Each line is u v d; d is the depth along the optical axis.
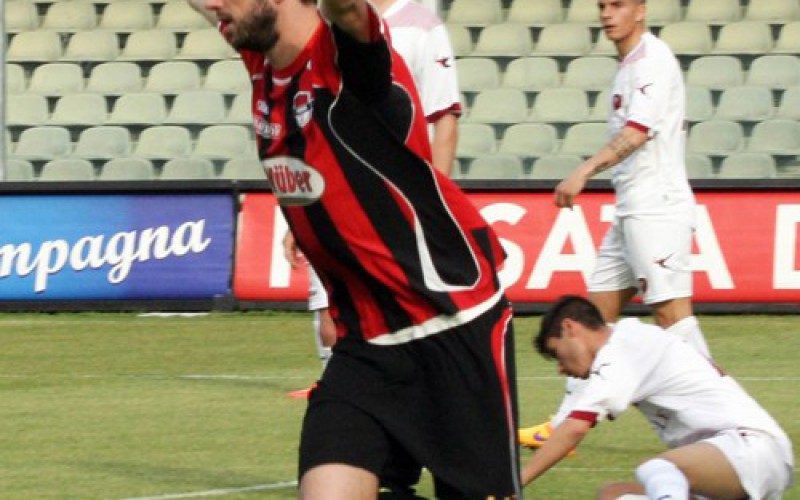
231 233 39.88
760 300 37.28
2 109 43.22
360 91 12.07
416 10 20.19
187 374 31.42
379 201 12.39
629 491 16.73
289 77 12.25
